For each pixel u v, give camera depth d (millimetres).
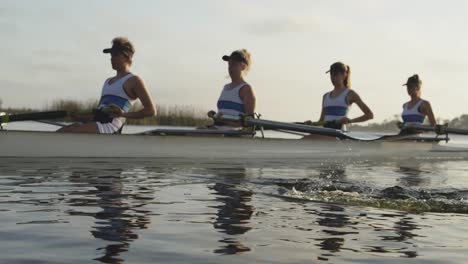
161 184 5359
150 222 3387
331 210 4043
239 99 9758
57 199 4168
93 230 3102
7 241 2797
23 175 5824
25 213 3555
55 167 6820
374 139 11367
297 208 4094
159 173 6496
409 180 6680
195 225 3338
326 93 11734
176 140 8898
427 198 4812
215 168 7547
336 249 2840
